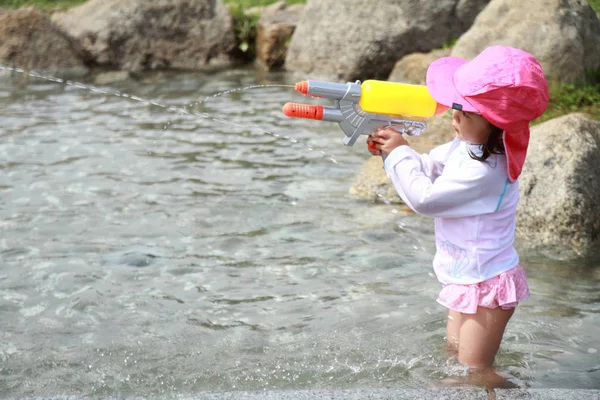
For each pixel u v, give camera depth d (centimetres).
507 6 1209
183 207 786
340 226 741
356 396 387
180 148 992
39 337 525
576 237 705
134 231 723
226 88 1401
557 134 758
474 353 459
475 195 442
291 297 593
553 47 1133
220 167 918
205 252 679
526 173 741
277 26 1645
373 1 1502
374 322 548
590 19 1180
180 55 1678
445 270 464
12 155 948
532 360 491
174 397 387
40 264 648
